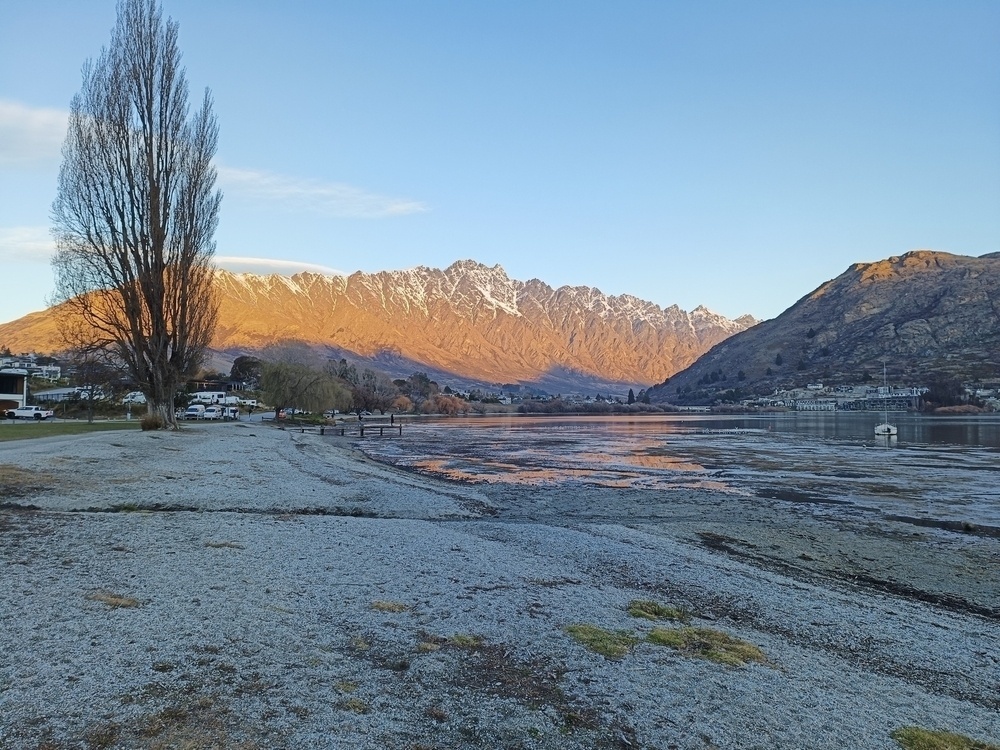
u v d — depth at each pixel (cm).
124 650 860
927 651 1172
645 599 1345
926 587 1725
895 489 3756
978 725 877
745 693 897
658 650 1039
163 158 4575
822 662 1065
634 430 11631
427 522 2152
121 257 4459
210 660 852
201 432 5350
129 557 1338
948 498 3412
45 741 638
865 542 2272
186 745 646
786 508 3022
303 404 10144
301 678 823
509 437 9000
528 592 1325
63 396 10031
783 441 8281
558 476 4312
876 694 949
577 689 872
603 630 1113
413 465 4966
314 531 1795
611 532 2191
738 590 1481
